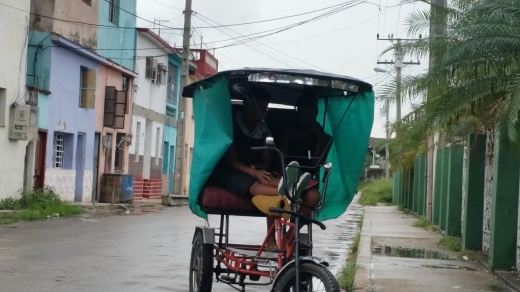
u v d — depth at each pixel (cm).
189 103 4322
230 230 1739
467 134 1348
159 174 3728
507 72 919
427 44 983
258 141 761
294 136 756
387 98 1012
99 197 2788
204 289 755
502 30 878
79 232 1578
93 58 2689
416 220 2358
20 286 862
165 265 1078
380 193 4362
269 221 715
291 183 659
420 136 1066
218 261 767
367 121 748
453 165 1570
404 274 1021
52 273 966
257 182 722
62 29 2450
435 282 955
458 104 947
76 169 2642
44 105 2331
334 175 769
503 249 1051
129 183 2823
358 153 759
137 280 930
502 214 1053
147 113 3469
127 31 3138
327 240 1669
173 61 3922
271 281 699
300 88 767
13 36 2080
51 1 2372
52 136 2403
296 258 636
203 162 725
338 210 773
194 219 2084
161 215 2286
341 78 709
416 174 2805
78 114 2609
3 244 1299
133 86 3172
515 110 812
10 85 2070
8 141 2062
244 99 769
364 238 1606
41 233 1531
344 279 975
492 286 937
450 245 1414
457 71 938
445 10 995
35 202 2103
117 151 3064
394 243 1512
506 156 1052
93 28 2736
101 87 2822
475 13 912
